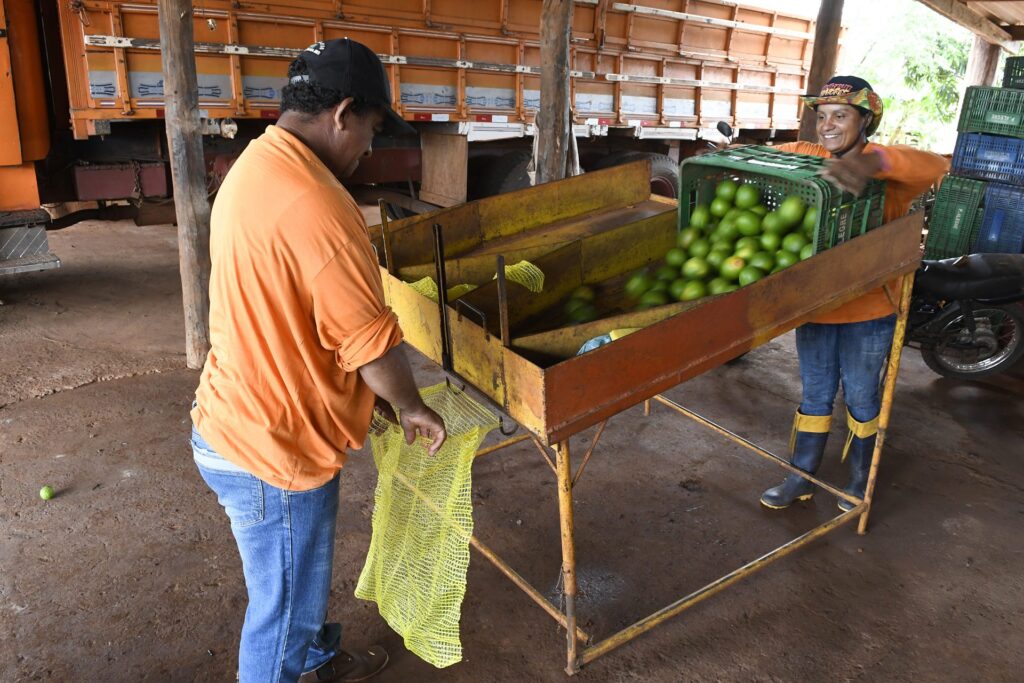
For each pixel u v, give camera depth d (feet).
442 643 7.17
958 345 14.82
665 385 6.58
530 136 21.26
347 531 10.05
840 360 9.86
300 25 16.48
